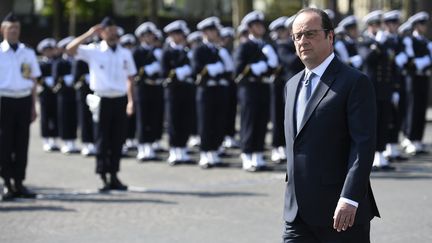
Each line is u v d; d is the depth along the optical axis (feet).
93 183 100.22
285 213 44.19
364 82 42.06
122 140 93.50
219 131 113.39
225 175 104.73
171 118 116.47
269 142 140.46
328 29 42.65
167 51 116.26
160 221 75.51
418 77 120.37
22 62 87.81
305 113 42.93
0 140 87.97
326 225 42.34
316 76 43.42
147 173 107.86
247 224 73.61
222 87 113.19
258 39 109.70
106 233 70.69
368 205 42.63
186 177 103.71
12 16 87.45
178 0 299.99
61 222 75.61
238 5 197.77
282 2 294.46
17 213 80.23
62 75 133.39
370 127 41.50
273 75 112.68
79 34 279.90
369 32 111.04
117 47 93.09
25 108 88.33
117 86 92.22
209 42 113.70
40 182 101.45
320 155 42.47
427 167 108.37
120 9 288.10
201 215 77.92
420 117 121.49
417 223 72.69
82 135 129.39
